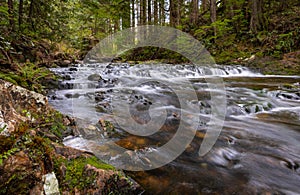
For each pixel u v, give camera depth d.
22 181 1.32
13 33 5.97
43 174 1.43
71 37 10.12
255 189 1.95
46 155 1.54
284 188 1.97
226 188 1.95
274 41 10.05
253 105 4.37
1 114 1.68
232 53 11.06
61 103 4.21
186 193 1.87
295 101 4.83
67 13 9.26
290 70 8.09
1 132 1.51
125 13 16.08
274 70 8.42
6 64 4.08
